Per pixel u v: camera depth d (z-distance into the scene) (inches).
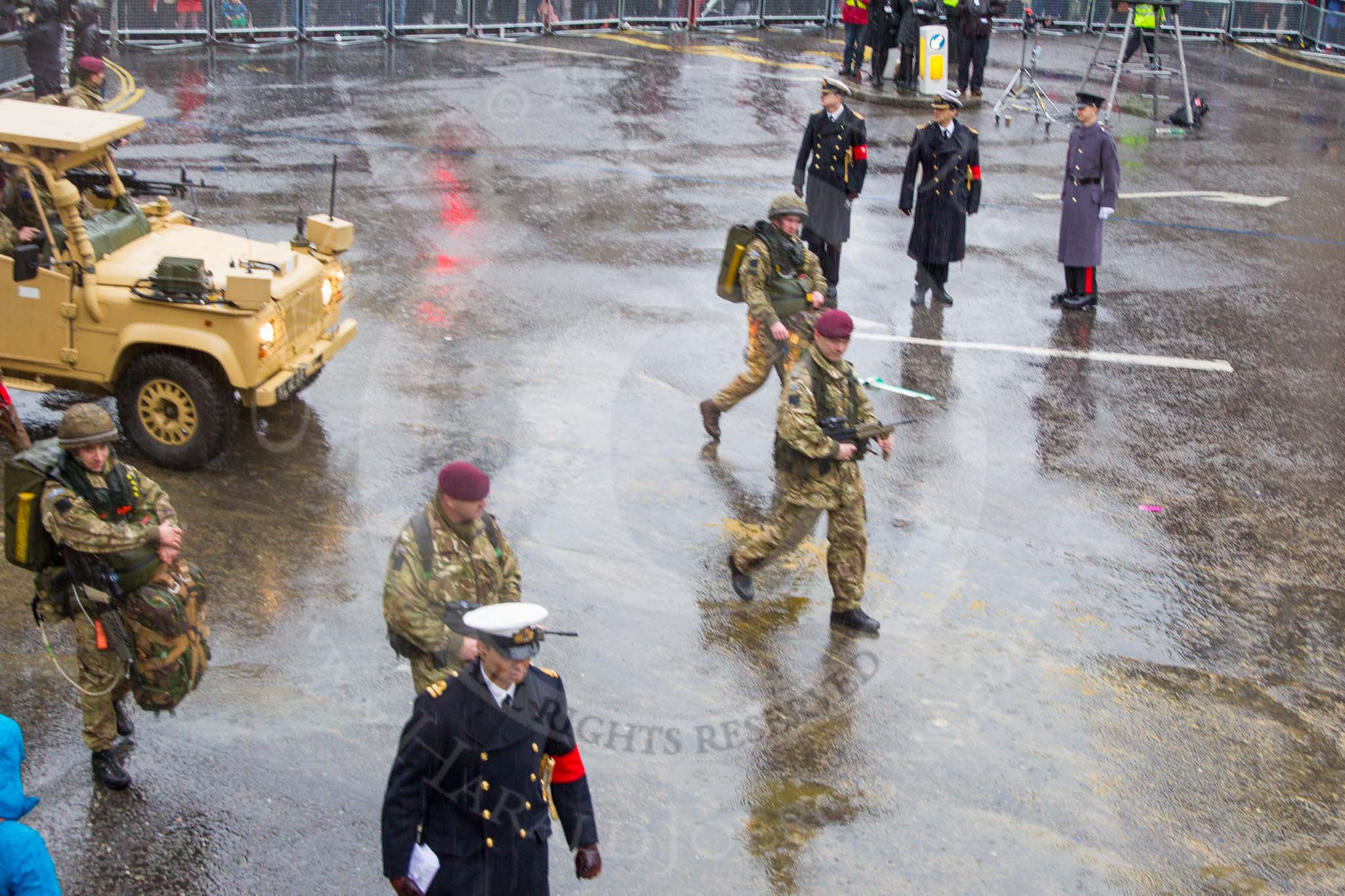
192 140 588.7
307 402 335.3
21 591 253.3
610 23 917.8
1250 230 563.2
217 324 283.9
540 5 881.5
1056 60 901.8
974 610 265.3
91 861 187.5
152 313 287.0
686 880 190.1
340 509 285.3
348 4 821.2
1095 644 257.0
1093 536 299.4
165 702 199.0
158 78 705.0
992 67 866.1
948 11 752.3
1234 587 281.6
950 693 238.1
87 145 283.9
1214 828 207.5
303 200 510.6
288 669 231.6
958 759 219.9
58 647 237.0
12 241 289.9
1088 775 217.9
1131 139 714.8
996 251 513.7
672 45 882.1
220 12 790.5
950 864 196.5
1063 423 358.9
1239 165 674.8
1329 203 610.9
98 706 197.8
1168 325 443.5
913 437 341.4
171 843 191.5
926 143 428.1
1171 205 596.1
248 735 214.5
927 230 434.0
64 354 293.3
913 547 287.7
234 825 195.6
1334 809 213.2
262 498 287.9
